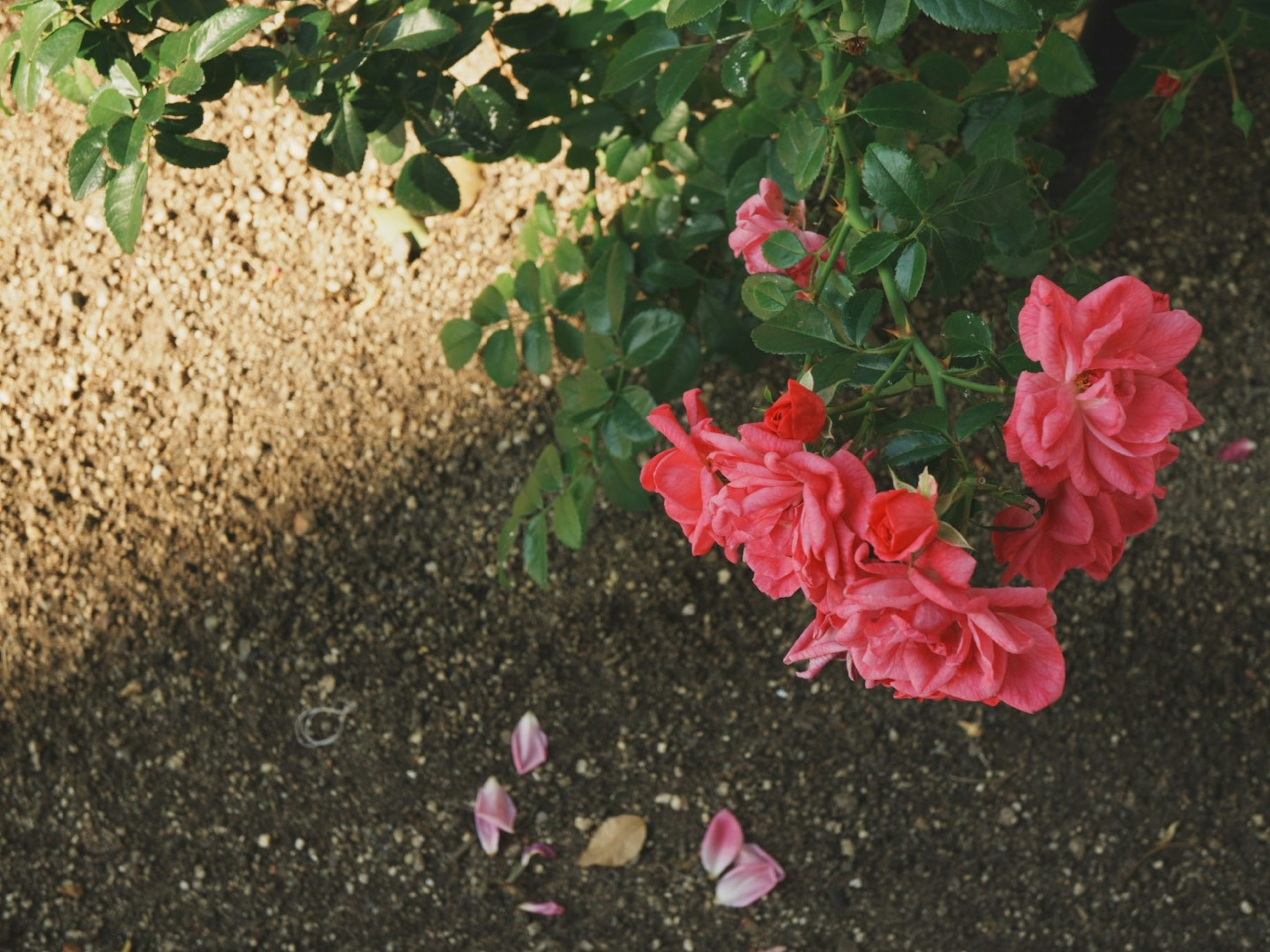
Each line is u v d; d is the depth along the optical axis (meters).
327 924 1.62
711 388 1.61
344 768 1.63
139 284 1.66
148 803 1.64
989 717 1.56
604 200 1.61
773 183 0.86
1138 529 0.69
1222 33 1.14
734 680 1.60
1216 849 1.52
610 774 1.60
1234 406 1.56
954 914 1.55
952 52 1.57
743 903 1.55
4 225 1.66
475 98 0.96
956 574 0.60
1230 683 1.54
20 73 0.79
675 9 0.76
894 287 0.76
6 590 1.65
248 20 0.73
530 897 1.60
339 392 1.65
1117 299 0.60
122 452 1.66
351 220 1.64
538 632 1.62
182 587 1.65
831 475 0.61
